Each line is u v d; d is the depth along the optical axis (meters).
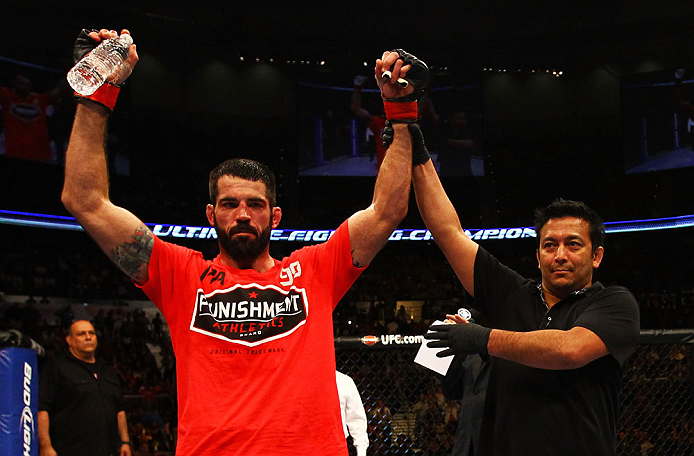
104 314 17.06
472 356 3.32
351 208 19.89
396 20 18.86
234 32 18.05
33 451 2.93
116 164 17.25
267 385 2.02
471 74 18.92
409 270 20.16
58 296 16.62
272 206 2.25
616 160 19.36
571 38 19.22
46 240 17.53
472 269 2.60
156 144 18.58
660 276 19.16
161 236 17.81
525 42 19.30
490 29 19.09
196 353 2.08
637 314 2.37
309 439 1.98
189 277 2.17
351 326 17.81
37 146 15.98
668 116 18.16
